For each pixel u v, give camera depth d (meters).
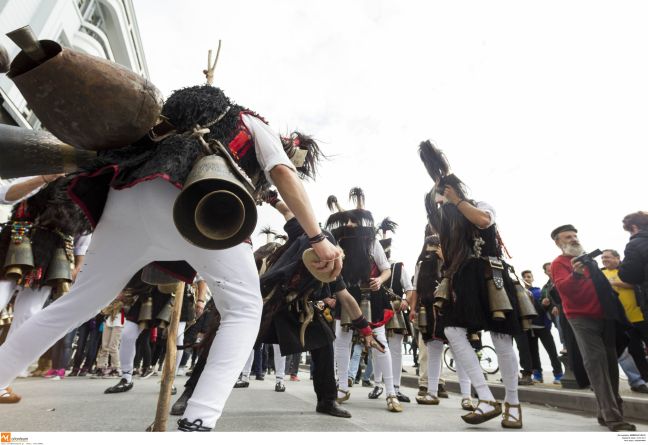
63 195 1.32
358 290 3.63
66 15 13.64
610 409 2.54
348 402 3.83
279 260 2.71
